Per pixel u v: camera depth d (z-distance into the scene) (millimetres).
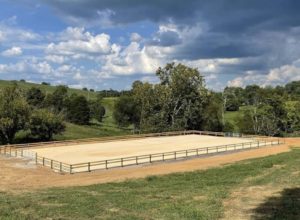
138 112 112562
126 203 19453
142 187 27359
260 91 106625
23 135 76625
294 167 32875
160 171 38562
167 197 21422
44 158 44406
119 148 57656
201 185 26469
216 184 26406
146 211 17438
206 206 18141
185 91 92062
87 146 60094
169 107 92250
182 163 44344
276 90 130375
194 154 51125
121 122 115938
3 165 42562
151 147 58844
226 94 134000
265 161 39656
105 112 144125
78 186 29578
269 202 18594
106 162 40625
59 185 31391
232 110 133000
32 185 31734
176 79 91062
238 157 48750
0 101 69750
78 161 45469
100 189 26688
